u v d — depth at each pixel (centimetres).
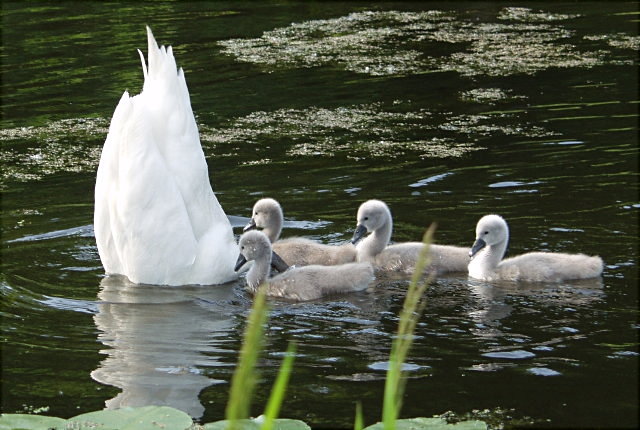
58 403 930
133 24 2806
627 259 1288
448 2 3066
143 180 1240
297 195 1573
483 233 1270
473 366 995
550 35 2602
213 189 1609
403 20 2820
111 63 2420
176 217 1255
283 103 2098
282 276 1246
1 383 976
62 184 1656
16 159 1792
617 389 938
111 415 868
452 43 2545
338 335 1091
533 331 1084
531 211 1461
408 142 1812
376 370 993
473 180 1600
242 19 2866
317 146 1812
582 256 1250
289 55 2467
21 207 1549
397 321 1131
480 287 1240
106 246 1297
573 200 1498
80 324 1134
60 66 2408
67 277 1295
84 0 3128
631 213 1440
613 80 2167
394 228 1423
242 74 2312
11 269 1314
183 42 2606
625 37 2552
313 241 1380
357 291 1248
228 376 988
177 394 946
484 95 2102
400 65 2356
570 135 1812
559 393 932
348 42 2580
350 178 1638
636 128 1836
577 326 1095
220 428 849
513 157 1703
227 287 1281
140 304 1205
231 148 1819
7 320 1142
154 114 1277
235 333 1106
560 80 2184
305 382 968
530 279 1247
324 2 3089
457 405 911
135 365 1014
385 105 2058
